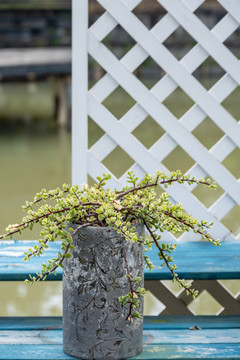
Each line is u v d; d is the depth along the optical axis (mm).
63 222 1550
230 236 2359
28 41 15219
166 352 1646
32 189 5465
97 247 1532
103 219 1582
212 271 1938
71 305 1579
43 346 1677
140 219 1582
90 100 2324
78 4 2283
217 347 1687
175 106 10633
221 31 2316
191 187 2352
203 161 2352
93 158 2346
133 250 1557
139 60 2324
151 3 14781
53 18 15258
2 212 4719
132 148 2342
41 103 11914
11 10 15039
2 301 3320
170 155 6648
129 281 1534
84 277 1550
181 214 1592
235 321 1880
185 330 1805
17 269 1930
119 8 2291
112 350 1574
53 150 7340
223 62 2318
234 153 6879
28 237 4027
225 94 2330
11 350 1649
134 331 1590
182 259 2074
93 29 2301
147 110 2328
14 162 6648
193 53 2324
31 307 3236
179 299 2299
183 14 2301
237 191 2357
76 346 1588
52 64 8969
